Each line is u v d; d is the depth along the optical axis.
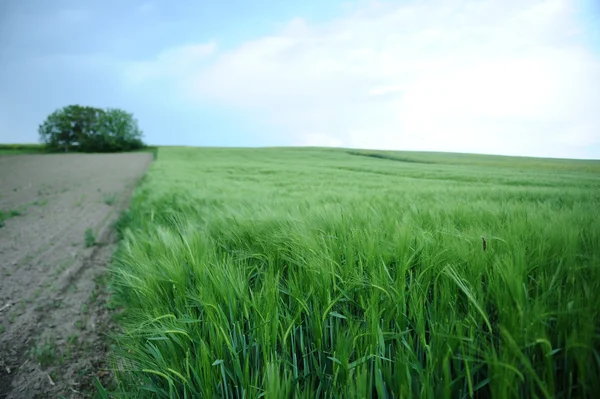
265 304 1.42
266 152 58.34
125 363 1.54
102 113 68.56
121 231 5.51
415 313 1.34
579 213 2.42
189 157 45.16
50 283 3.81
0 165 29.03
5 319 2.97
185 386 1.30
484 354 1.00
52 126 64.88
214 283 1.59
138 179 18.42
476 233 1.83
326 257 1.64
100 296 3.40
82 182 16.94
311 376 1.35
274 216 2.64
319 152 59.12
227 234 2.54
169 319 1.49
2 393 2.04
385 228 2.21
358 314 1.56
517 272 1.22
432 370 1.07
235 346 1.34
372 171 24.55
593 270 1.21
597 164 33.59
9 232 6.48
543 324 1.01
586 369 0.96
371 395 1.15
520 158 44.69
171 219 4.08
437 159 42.34
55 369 2.25
